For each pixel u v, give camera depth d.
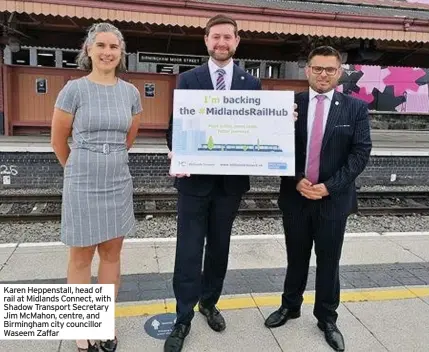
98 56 2.55
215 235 3.07
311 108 2.90
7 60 17.81
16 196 7.16
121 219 2.77
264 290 3.79
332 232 2.94
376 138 14.20
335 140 2.85
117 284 3.03
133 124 2.87
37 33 13.05
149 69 17.53
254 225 6.19
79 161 2.59
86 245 2.66
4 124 11.16
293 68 19.36
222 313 3.37
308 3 13.45
